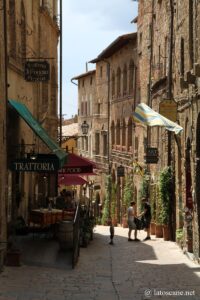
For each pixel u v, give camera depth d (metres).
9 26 18.62
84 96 59.78
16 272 14.66
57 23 32.25
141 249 21.81
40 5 25.98
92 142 54.97
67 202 24.50
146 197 31.67
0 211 15.38
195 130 18.69
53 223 19.53
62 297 11.98
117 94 44.22
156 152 27.64
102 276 14.95
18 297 11.79
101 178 49.62
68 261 16.62
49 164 16.70
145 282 14.19
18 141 19.59
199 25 17.95
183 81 19.98
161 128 27.70
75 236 16.72
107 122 48.31
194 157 18.97
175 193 24.25
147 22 33.88
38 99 25.78
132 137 39.12
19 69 19.92
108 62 47.53
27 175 22.47
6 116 16.23
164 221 25.14
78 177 30.72
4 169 15.95
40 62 20.02
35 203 25.02
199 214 18.56
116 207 42.41
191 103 19.31
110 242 23.69
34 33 24.08
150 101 32.28
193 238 19.44
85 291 12.73
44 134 19.25
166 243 23.97
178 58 22.89
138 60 37.34
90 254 20.02
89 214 26.16
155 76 30.77
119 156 42.78
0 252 14.52
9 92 18.33
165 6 27.66
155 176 29.38
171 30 24.41
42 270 15.20
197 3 18.44
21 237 19.70
